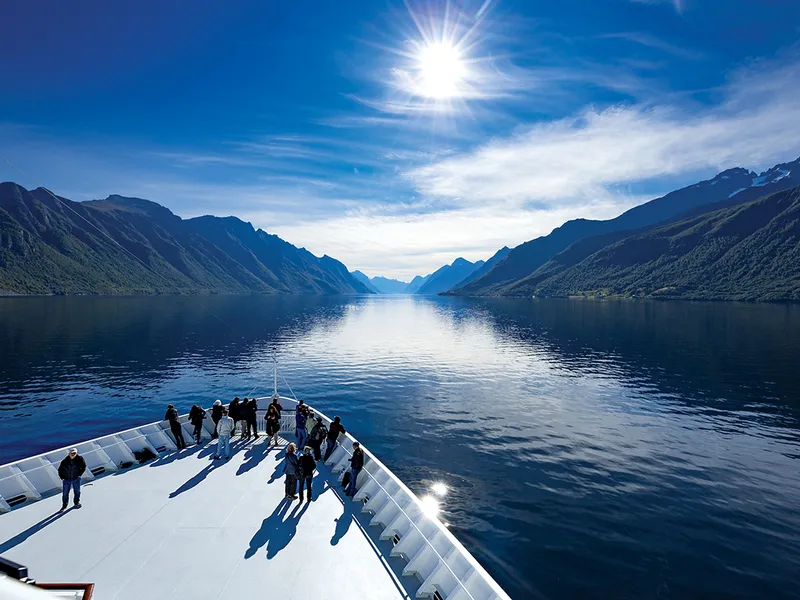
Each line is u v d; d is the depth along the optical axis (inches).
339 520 546.3
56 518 538.6
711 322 5118.1
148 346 3161.9
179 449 783.1
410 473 1007.6
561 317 6427.2
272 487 635.5
